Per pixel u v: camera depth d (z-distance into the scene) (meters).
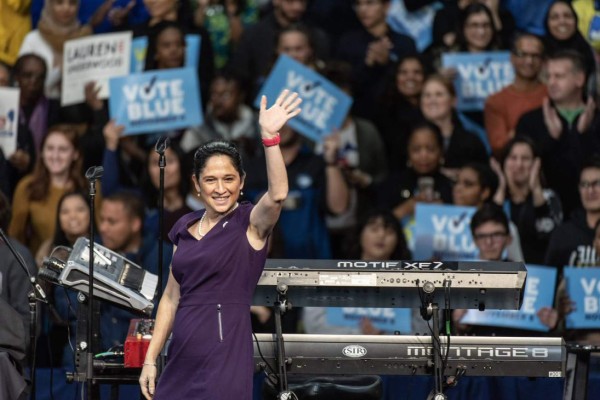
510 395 22.00
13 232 25.78
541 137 25.28
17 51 25.98
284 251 25.19
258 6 25.69
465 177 25.17
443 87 25.34
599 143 25.28
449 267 16.05
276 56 25.53
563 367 16.00
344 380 17.53
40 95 26.00
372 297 16.47
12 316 17.25
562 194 25.22
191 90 25.64
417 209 25.28
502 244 24.81
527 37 25.42
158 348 14.92
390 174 25.55
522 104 25.42
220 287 14.30
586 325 24.81
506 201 25.25
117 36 25.92
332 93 25.48
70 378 16.31
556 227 25.09
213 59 25.75
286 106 14.08
